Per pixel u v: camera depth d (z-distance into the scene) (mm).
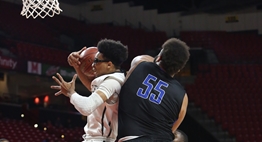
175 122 2707
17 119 16625
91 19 23312
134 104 2553
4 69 15852
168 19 23250
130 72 2689
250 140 16266
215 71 19844
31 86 19141
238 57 21328
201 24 23062
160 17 23312
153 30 23250
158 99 2570
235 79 19219
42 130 16375
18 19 19328
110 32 21672
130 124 2520
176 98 2607
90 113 2562
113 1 23547
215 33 22406
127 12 23375
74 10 22922
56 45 19203
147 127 2516
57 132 16453
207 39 22078
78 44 20656
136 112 2537
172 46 2660
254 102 17812
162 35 22203
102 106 2734
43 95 20188
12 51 16625
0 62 15688
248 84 18859
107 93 2602
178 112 2633
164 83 2631
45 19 20688
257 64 20359
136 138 2490
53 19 21031
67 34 20859
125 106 2566
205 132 16969
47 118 17000
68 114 17594
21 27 18953
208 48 21750
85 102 2543
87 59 2930
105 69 2781
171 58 2648
